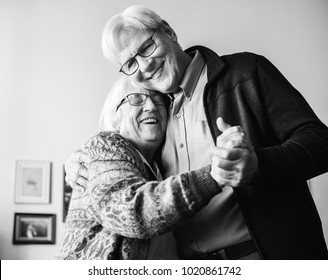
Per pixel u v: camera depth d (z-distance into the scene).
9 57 3.62
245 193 1.02
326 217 3.11
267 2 3.60
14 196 3.38
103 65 3.61
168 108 1.27
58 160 3.45
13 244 3.30
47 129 3.50
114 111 1.26
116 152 1.03
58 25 3.68
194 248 1.12
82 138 3.49
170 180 0.88
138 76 1.20
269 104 1.09
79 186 1.05
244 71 1.14
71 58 3.62
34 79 3.58
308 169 0.93
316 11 3.56
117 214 0.89
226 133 0.86
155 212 0.85
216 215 1.08
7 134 3.48
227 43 3.54
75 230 1.03
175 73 1.20
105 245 0.98
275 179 0.90
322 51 3.48
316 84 3.41
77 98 3.55
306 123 1.02
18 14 3.70
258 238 1.00
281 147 0.94
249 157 0.83
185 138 1.19
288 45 3.50
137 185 0.92
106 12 3.70
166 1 3.65
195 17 3.61
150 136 1.20
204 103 1.15
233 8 3.61
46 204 3.38
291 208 1.01
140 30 1.18
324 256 1.03
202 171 0.88
